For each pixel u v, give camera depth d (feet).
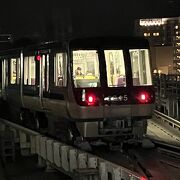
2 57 68.13
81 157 28.32
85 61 41.29
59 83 43.60
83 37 41.86
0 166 35.19
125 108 41.68
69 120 42.75
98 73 41.37
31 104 53.42
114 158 38.06
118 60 42.04
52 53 45.16
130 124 42.55
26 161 39.68
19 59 57.77
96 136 41.39
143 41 43.14
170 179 30.22
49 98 46.26
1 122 49.49
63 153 30.94
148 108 42.57
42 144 36.14
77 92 40.60
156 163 35.81
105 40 42.06
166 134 51.13
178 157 38.40
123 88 41.73
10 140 39.70
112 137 43.45
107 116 41.27
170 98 64.49
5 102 68.95
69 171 30.01
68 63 40.91
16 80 59.36
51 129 49.44
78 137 42.47
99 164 25.88
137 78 42.50
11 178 32.76
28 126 57.88
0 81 70.08
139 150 42.32
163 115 57.62
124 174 24.21
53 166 33.94
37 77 49.73
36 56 49.57
